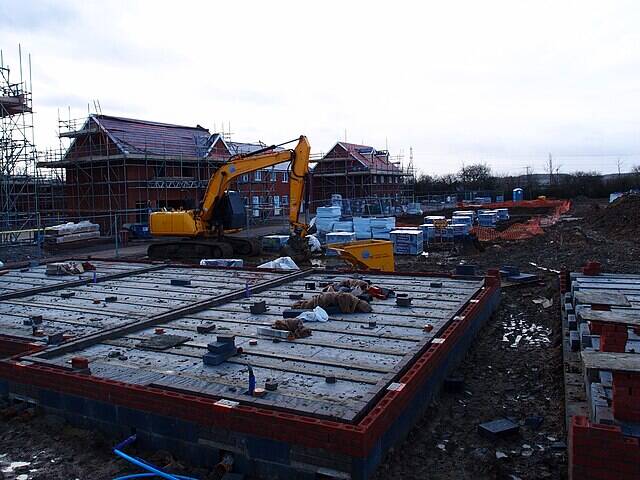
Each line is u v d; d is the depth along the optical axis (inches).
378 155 2333.9
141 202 1390.3
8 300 456.8
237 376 265.0
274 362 285.0
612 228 1183.6
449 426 271.4
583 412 249.3
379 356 291.9
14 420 269.9
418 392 266.2
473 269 535.2
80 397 258.1
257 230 1491.1
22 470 227.5
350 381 256.7
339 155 2090.3
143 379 257.4
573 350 334.0
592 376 233.8
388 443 226.4
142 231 1264.8
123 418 245.1
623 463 175.6
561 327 422.9
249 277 554.6
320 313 367.9
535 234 1160.8
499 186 3107.8
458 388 311.0
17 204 1444.4
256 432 212.7
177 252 958.4
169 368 279.4
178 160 1441.9
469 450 247.4
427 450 245.3
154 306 424.5
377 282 512.7
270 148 901.8
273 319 374.0
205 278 556.7
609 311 274.4
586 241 1014.4
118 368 276.4
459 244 1023.0
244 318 378.9
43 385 270.7
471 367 356.8
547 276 674.8
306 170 887.1
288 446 207.8
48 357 298.7
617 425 185.3
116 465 229.0
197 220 952.9
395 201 2174.0
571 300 429.4
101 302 442.0
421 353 299.6
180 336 333.1
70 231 1133.7
